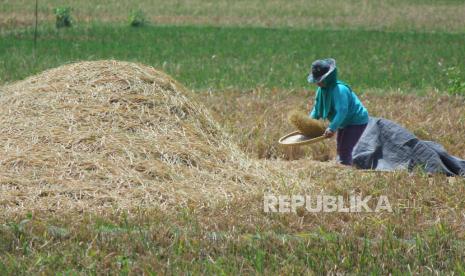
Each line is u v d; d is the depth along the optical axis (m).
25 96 24.70
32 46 54.97
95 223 18.91
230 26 75.69
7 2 89.00
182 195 21.08
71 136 22.81
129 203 20.41
